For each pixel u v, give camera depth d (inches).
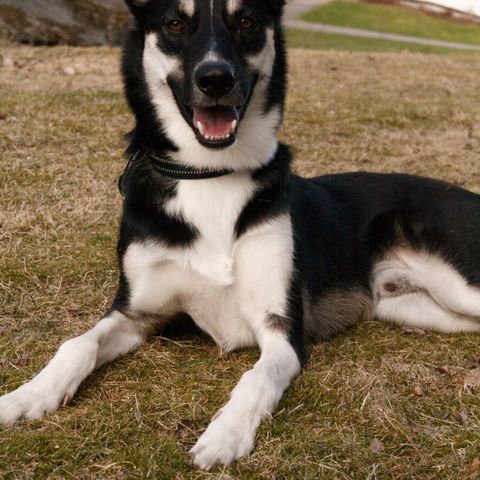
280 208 135.6
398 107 333.7
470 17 1189.1
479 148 284.2
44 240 180.5
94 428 109.7
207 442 104.4
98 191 212.1
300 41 795.4
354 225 161.2
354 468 104.4
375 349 143.1
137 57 137.8
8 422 108.9
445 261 152.5
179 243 131.4
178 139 131.0
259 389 113.0
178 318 144.7
